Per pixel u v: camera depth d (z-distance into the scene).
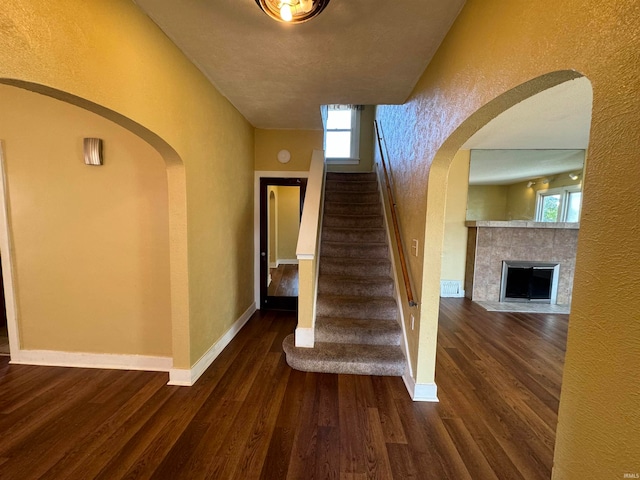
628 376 0.63
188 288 2.19
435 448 1.68
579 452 0.76
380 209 4.15
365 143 5.90
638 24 0.59
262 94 2.63
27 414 1.90
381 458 1.61
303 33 1.71
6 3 0.93
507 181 4.91
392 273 3.16
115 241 2.40
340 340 2.69
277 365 2.59
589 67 0.73
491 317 4.05
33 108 2.29
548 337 3.37
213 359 2.67
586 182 0.73
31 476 1.46
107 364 2.49
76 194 2.37
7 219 2.39
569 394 0.78
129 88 1.49
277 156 3.87
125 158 2.33
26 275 2.46
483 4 1.26
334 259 3.39
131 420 1.86
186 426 1.82
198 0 1.46
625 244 0.63
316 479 1.47
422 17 1.54
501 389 2.29
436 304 2.07
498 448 1.69
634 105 0.61
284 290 4.12
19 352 2.52
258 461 1.57
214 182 2.59
